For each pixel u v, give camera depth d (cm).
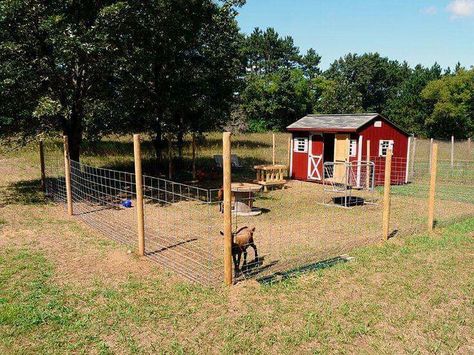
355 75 8375
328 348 532
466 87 5731
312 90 6794
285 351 523
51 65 1442
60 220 1208
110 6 1281
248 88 5678
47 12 1352
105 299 666
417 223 1211
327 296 686
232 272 756
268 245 972
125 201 1427
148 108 1922
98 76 1609
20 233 1055
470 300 682
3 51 1344
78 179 1633
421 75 6894
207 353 518
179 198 1650
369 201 1596
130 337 551
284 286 720
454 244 984
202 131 2208
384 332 576
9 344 529
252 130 5697
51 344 531
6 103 1461
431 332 580
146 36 1570
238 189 1290
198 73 1966
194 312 623
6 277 748
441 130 6128
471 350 539
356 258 873
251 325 585
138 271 789
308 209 1434
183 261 845
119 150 2831
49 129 1669
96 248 932
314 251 921
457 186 2028
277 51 8131
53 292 689
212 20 1883
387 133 2036
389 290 714
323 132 2067
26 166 2359
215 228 1133
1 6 1213
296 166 2242
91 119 1795
